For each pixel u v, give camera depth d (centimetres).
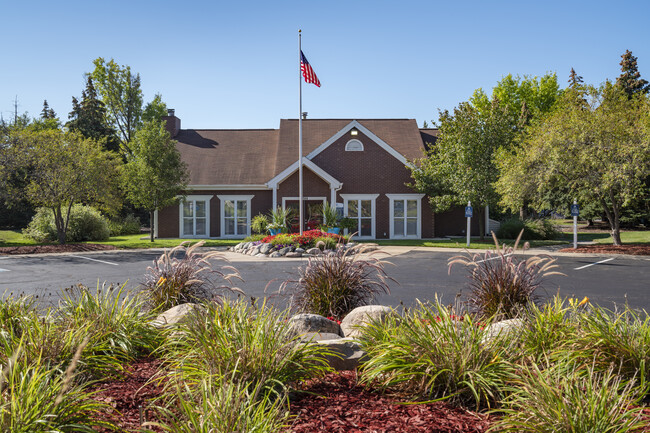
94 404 317
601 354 411
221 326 427
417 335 415
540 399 317
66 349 417
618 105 2061
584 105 2200
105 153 2697
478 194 2623
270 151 3238
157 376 435
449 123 2727
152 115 5606
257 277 1328
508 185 2252
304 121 3350
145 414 354
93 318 494
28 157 2492
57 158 2453
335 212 2606
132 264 1697
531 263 649
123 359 480
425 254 1967
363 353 488
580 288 1134
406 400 389
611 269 1508
